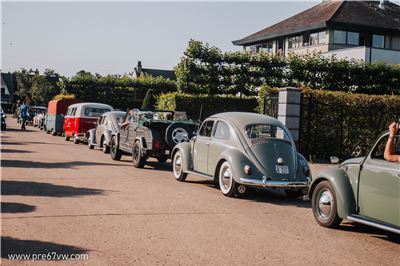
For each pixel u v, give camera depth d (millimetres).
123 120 17922
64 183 10836
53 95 76875
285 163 10070
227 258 5734
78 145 23328
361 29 39688
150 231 6848
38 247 5855
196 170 11617
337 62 28500
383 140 7000
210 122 11391
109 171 13414
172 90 42344
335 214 7508
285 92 17672
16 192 9438
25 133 31203
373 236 7277
